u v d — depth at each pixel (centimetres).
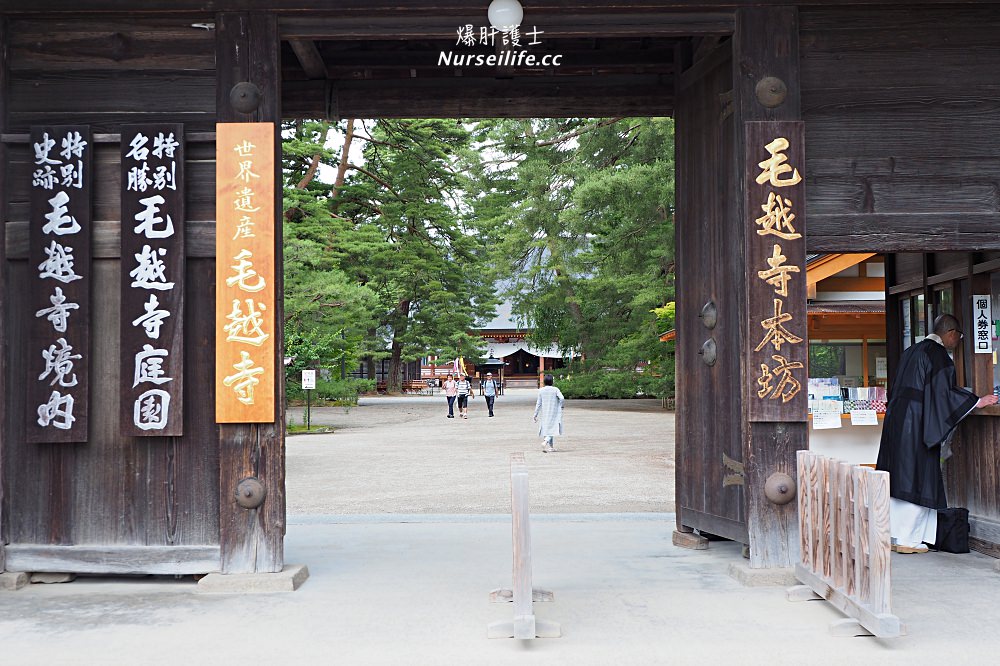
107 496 550
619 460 1430
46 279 546
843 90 567
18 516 550
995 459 631
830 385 780
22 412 555
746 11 559
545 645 414
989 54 570
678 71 695
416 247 3481
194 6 552
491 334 6053
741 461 563
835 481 464
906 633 429
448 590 526
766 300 547
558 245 2977
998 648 407
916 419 613
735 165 571
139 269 545
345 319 2316
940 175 566
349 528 762
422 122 3188
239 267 541
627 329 3141
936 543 650
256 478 541
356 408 3300
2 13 557
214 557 542
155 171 547
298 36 568
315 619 462
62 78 562
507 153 3167
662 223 2638
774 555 543
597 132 2814
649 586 529
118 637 432
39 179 549
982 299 660
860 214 562
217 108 553
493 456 1522
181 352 543
